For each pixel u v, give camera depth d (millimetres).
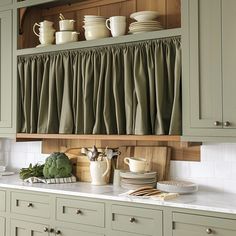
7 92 3098
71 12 3184
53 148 3268
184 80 2344
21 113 3062
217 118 2240
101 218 2404
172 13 2740
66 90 2818
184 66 2346
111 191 2527
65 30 2879
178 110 2377
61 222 2574
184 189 2414
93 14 3076
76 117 2773
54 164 2898
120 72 2637
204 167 2631
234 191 2512
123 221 2320
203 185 2631
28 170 3010
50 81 2898
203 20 2297
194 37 2318
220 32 2246
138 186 2547
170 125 2393
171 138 2377
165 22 2760
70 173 2967
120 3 2953
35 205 2703
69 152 3162
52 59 2918
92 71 2732
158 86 2436
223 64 2230
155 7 2805
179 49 2396
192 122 2311
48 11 3295
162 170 2713
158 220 2197
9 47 3098
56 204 2602
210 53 2271
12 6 3086
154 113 2475
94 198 2434
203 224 2053
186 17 2348
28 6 3021
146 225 2238
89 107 2730
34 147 3398
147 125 2484
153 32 2469
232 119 2195
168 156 2730
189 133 2320
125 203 2312
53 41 3037
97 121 2668
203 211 2057
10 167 3557
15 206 2805
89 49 2752
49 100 2887
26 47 3178
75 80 2807
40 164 3328
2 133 3115
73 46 2785
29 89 3014
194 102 2307
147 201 2227
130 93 2551
